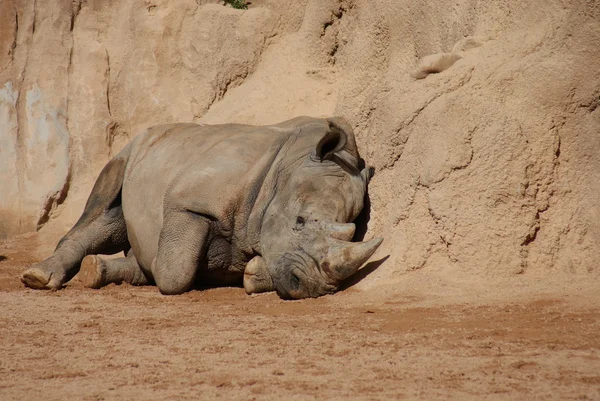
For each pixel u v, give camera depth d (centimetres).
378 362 959
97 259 1630
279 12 2219
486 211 1386
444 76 1500
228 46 2238
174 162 1659
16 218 2270
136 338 1127
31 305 1409
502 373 894
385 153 1547
